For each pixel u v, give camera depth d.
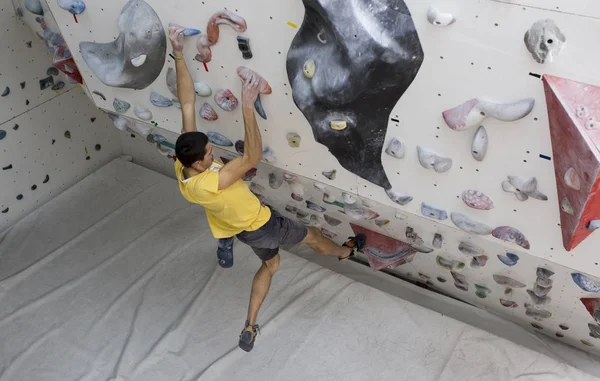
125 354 3.40
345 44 1.99
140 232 4.27
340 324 3.44
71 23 2.90
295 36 2.19
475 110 1.92
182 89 2.66
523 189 2.08
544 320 3.25
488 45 1.75
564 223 2.07
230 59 2.48
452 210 2.43
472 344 3.22
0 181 4.16
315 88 2.22
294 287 3.68
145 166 5.02
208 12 2.35
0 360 3.45
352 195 2.79
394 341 3.32
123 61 2.83
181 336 3.47
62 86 4.23
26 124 4.14
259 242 2.86
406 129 2.20
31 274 4.00
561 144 1.80
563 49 1.63
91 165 4.85
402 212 2.77
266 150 2.83
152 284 3.85
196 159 2.36
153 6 2.50
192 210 4.43
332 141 2.44
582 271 2.33
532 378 3.03
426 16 1.81
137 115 3.21
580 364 3.28
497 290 3.21
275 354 3.33
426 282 3.73
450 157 2.18
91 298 3.80
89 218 4.44
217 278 3.82
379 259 3.49
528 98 1.80
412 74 1.98
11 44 3.76
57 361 3.43
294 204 3.51
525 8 1.62
